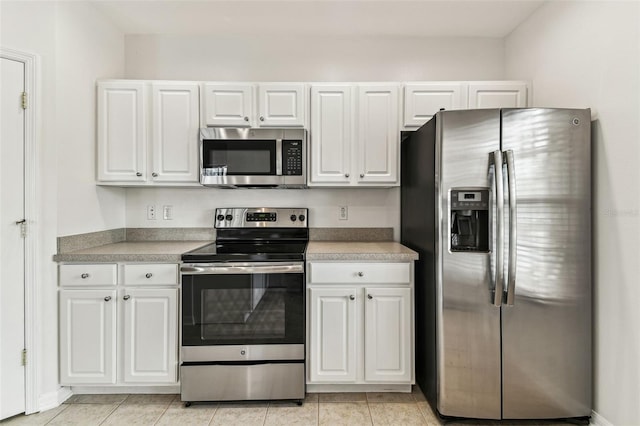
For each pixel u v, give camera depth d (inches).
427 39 106.4
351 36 106.1
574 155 70.2
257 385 79.4
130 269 79.5
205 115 92.8
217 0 88.0
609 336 67.9
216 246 93.4
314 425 72.4
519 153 69.8
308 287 81.1
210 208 105.8
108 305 79.2
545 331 70.4
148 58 105.4
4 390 73.3
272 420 74.0
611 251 67.4
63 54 80.7
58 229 79.7
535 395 70.9
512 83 93.1
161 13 94.0
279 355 79.7
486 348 71.1
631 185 63.4
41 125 77.1
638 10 61.9
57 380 79.0
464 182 71.1
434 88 93.4
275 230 104.2
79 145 85.9
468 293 71.2
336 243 100.3
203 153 90.7
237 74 106.3
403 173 98.3
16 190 74.7
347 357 81.0
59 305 79.2
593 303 71.5
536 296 70.3
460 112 70.8
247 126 93.4
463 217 74.2
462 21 97.8
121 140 91.9
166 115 92.4
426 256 79.4
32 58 75.7
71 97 83.3
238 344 79.2
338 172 93.7
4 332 73.4
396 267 81.0
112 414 75.8
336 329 80.8
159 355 79.6
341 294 80.6
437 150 72.2
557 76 82.9
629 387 63.9
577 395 70.7
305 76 106.3
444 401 72.2
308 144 93.7
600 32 69.9
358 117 93.4
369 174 93.8
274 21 98.0
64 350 78.9
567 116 70.1
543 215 70.1
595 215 71.1
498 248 68.4
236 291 79.4
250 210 104.0
